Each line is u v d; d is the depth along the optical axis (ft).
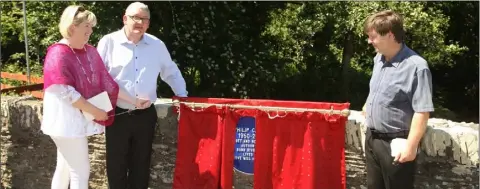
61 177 11.15
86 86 10.25
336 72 44.04
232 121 11.28
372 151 9.65
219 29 29.48
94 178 13.20
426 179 10.62
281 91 40.14
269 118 11.01
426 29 35.91
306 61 43.57
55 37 29.40
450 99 47.85
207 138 11.52
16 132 13.56
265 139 11.12
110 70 10.99
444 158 10.39
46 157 13.43
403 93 8.86
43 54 32.40
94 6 26.73
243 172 11.56
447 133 10.26
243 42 31.01
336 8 38.91
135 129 11.16
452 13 46.24
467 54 47.78
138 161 11.51
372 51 44.27
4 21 33.81
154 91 11.33
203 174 11.56
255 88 33.04
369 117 9.50
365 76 45.21
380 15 8.84
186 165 11.69
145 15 10.78
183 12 28.96
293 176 10.97
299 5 39.24
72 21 9.78
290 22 39.91
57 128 10.20
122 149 11.19
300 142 10.90
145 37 11.22
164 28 28.84
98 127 10.72
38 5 29.91
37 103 13.39
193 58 28.81
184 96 11.80
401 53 8.91
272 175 11.13
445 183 10.46
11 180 13.88
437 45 37.83
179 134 11.69
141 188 11.64
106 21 26.37
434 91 47.93
